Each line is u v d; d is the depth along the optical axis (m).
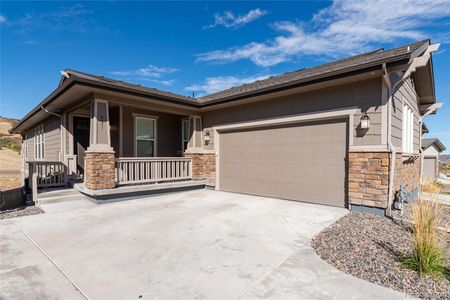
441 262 2.93
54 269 2.95
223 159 8.92
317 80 5.80
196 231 4.35
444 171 27.05
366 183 5.52
